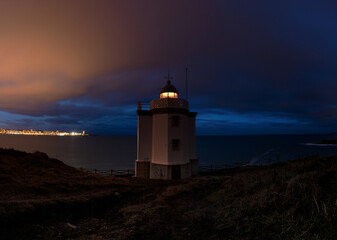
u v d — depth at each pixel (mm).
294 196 7453
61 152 107188
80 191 13070
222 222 7766
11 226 7379
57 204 9641
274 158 67000
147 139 25719
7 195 10508
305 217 6398
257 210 7703
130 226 8266
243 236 6488
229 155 82875
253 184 10852
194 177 24188
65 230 7898
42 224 8047
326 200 6828
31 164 18516
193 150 27344
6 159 18250
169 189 14727
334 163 11812
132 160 76438
